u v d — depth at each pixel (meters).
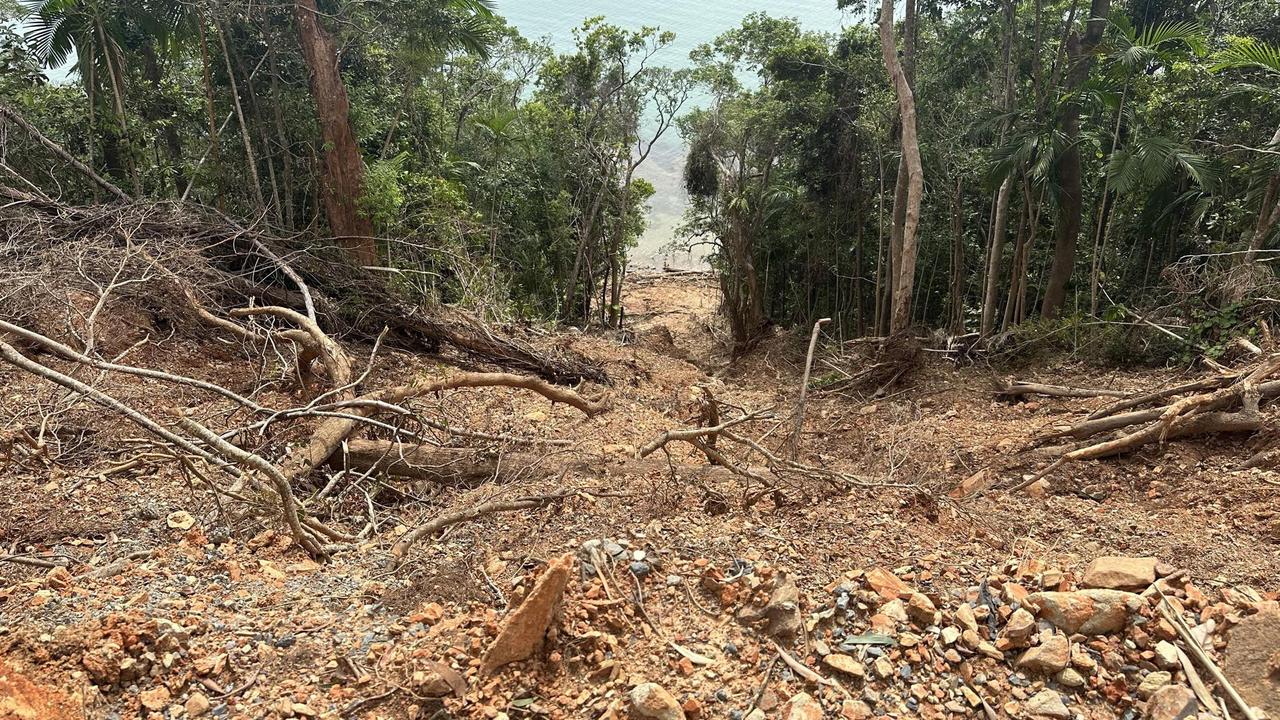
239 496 4.14
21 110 12.63
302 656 3.01
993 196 16.05
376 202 12.14
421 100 18.89
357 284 9.68
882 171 18.38
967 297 20.03
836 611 3.20
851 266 22.66
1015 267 16.05
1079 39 14.04
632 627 3.18
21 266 7.39
